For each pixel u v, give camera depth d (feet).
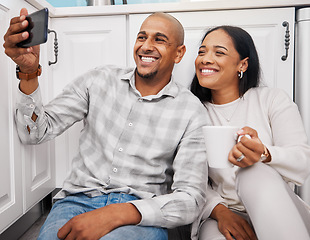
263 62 3.92
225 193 3.25
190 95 3.26
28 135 3.13
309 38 3.77
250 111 3.39
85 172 3.07
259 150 2.02
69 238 2.23
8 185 3.06
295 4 3.76
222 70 3.31
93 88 3.21
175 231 3.79
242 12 3.88
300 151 2.69
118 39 4.09
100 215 2.30
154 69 3.06
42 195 3.86
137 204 2.46
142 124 3.05
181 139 3.08
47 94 4.03
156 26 3.06
